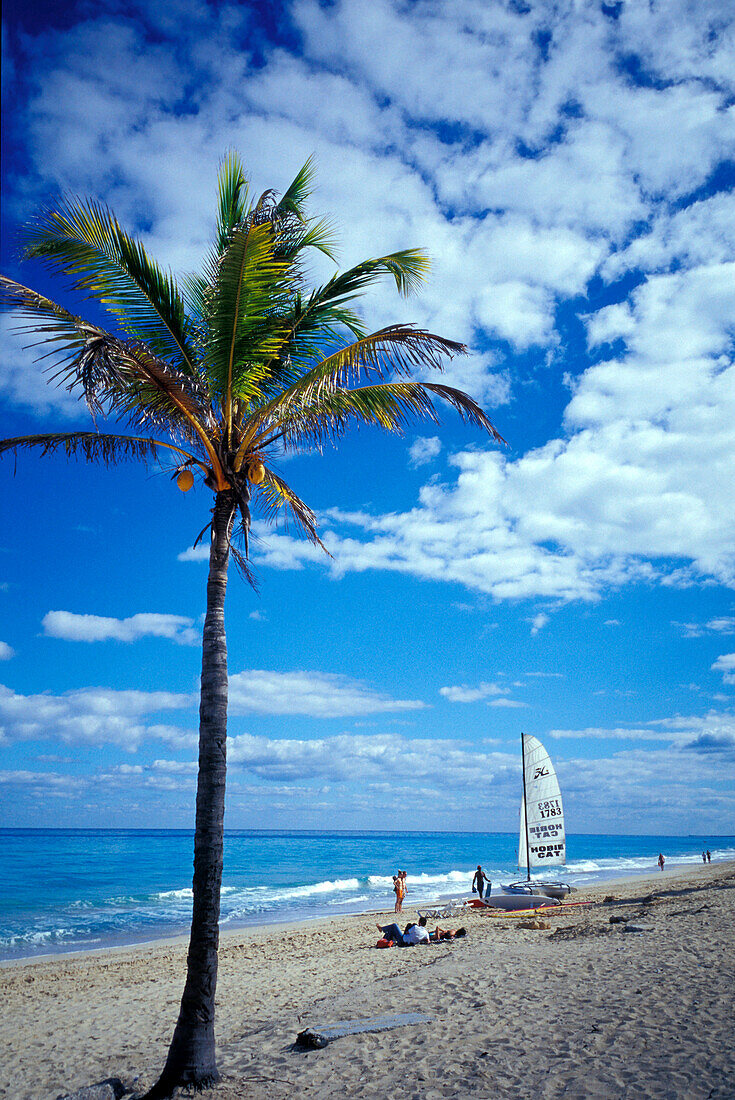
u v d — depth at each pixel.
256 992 12.28
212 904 6.69
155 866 65.50
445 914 24.69
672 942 12.86
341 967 14.31
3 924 29.98
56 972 16.59
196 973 6.62
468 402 7.71
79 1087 7.75
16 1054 9.29
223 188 7.93
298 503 9.50
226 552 7.47
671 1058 6.53
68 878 53.53
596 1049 6.96
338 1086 6.49
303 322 8.17
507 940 15.71
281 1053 7.70
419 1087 6.35
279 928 26.59
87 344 6.17
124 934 27.03
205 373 7.63
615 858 96.25
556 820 29.83
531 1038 7.50
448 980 10.87
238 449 7.61
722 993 8.74
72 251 6.89
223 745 6.89
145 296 7.36
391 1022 8.49
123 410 7.75
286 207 8.03
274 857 90.00
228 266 6.78
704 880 36.56
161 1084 6.46
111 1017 11.18
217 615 7.21
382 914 29.28
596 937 14.56
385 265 7.80
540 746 30.70
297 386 7.36
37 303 6.41
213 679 6.99
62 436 7.76
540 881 30.00
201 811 6.80
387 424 8.02
